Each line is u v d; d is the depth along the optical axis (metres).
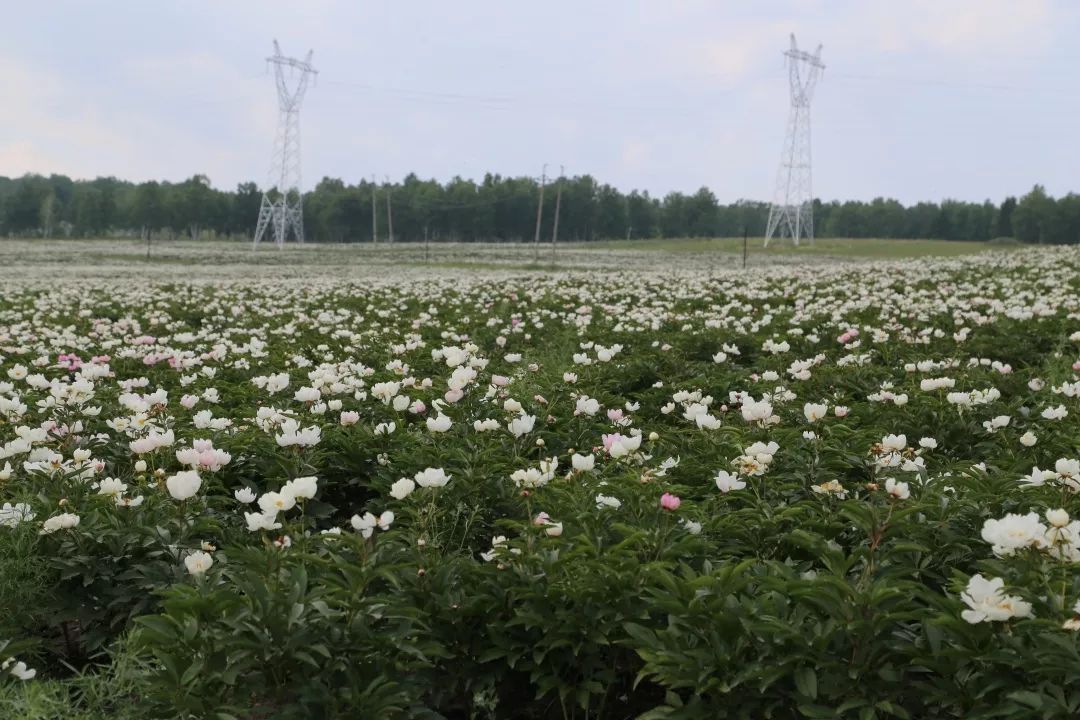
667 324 15.59
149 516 5.12
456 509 5.58
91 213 155.00
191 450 5.37
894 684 3.45
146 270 49.62
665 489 5.25
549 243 150.38
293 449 6.35
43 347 12.91
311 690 3.49
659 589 4.09
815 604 3.66
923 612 3.62
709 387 9.64
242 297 22.12
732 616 3.59
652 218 176.12
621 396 9.08
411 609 3.79
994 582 3.27
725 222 192.25
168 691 3.54
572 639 4.05
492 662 4.18
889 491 4.21
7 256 65.62
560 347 14.12
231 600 3.69
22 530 4.77
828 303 17.59
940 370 9.76
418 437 6.93
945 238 163.88
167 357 11.32
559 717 4.28
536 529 4.57
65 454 6.51
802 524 4.90
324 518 6.52
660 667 3.58
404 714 3.74
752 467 5.33
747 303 19.09
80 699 4.02
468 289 23.64
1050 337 12.29
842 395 8.55
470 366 9.38
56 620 4.64
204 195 157.25
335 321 16.36
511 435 7.08
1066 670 3.11
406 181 189.62
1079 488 4.76
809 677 3.42
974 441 7.36
